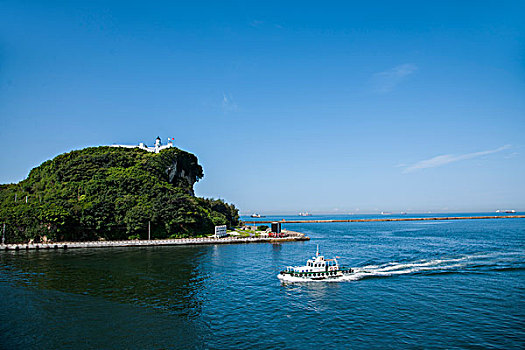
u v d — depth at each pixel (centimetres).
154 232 14675
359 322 4662
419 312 5028
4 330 4472
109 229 14138
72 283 6756
